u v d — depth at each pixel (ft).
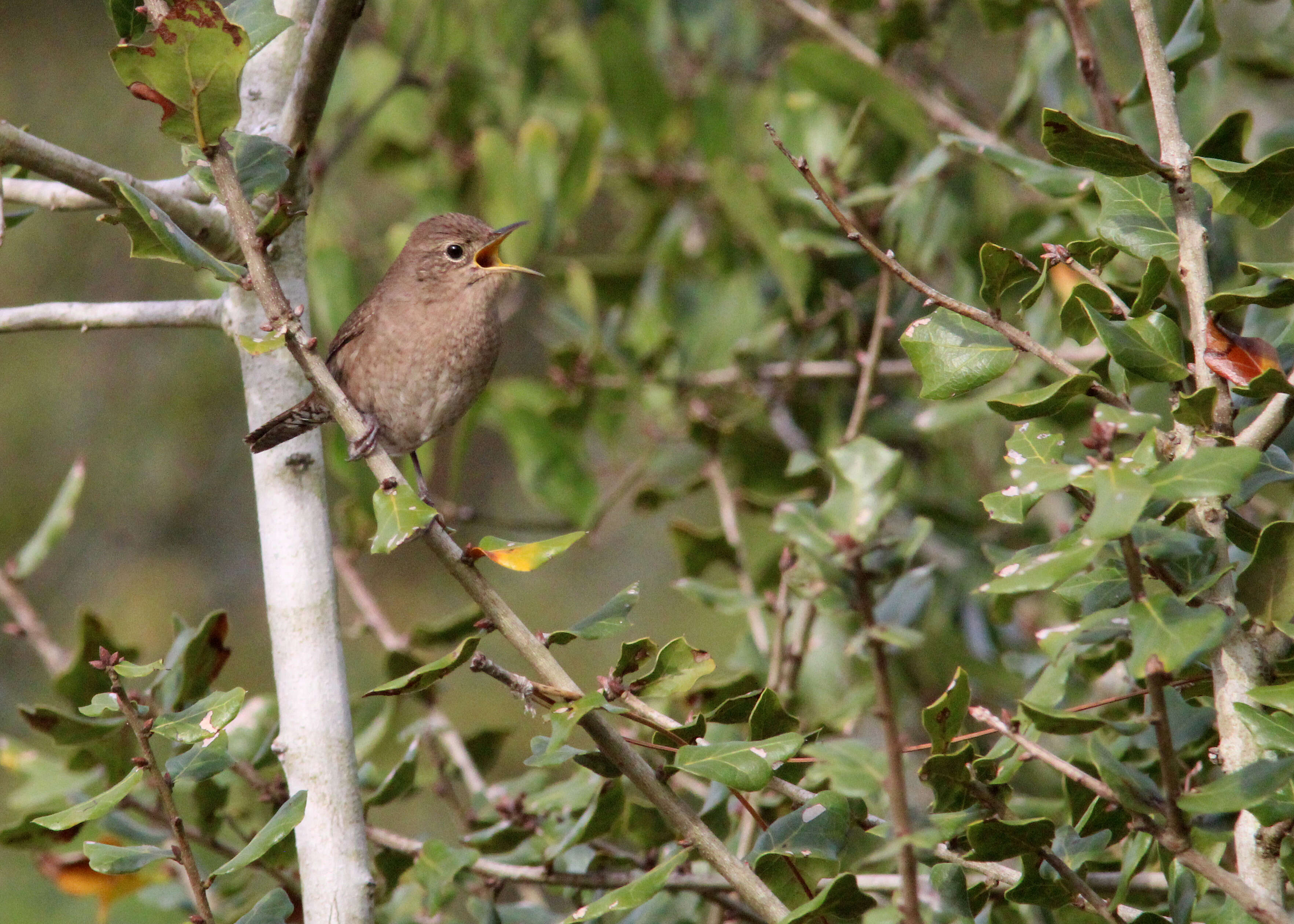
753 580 28.76
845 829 16.19
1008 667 22.54
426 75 36.09
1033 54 27.55
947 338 15.96
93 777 24.03
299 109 18.67
